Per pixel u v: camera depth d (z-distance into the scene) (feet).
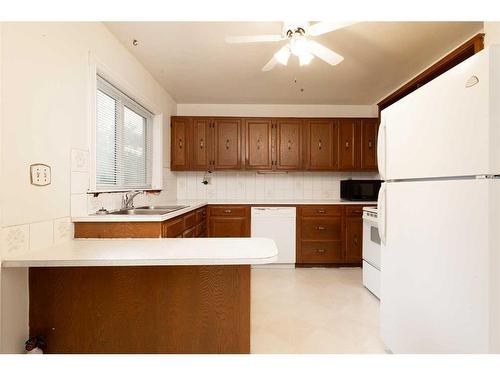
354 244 11.89
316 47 6.05
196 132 12.62
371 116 13.66
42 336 4.59
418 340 4.56
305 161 12.73
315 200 12.89
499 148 3.27
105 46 6.84
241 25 6.81
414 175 4.65
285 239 11.88
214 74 9.92
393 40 7.52
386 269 5.59
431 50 8.07
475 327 3.46
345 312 7.59
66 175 5.35
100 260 3.88
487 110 3.28
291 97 12.51
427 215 4.34
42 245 4.66
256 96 12.39
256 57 8.58
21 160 4.24
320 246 11.89
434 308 4.18
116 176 8.36
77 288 4.65
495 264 3.29
